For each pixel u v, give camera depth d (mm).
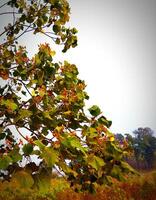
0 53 3012
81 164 2145
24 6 3320
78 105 2484
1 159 1644
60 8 3201
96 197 8719
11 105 2238
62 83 2734
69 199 8430
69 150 2047
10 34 3354
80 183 2426
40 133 2240
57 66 2832
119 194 9242
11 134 2621
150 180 11125
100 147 2191
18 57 2838
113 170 2148
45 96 2469
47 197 8211
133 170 2164
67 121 2426
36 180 1744
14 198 7570
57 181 9141
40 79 2668
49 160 1693
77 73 2852
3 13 3336
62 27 3254
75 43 3285
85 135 2221
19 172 1683
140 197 9883
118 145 2268
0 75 2824
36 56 2744
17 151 1698
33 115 2314
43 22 3240
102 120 2381
